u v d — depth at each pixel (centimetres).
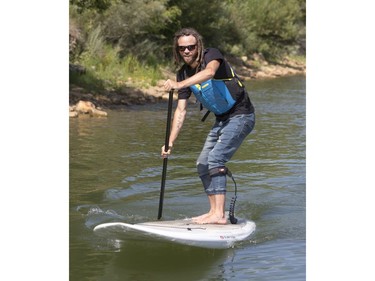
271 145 1393
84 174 1079
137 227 728
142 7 2736
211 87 780
